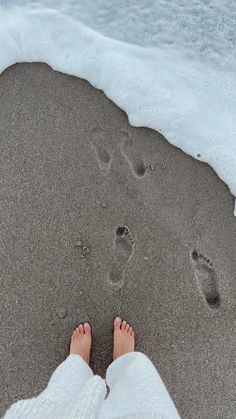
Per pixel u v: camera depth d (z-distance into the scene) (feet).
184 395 7.57
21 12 8.62
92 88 8.27
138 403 5.20
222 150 8.09
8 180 7.98
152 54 8.45
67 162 8.03
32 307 7.73
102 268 7.80
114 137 8.12
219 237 7.90
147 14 8.59
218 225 7.92
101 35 8.54
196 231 7.90
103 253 7.82
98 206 7.93
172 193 7.98
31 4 8.64
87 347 7.52
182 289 7.77
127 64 8.34
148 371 6.04
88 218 7.90
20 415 5.05
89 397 5.08
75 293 7.76
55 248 7.84
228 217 7.95
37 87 8.26
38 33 8.46
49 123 8.14
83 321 7.72
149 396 5.35
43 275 7.79
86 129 8.13
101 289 7.77
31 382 7.55
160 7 8.59
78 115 8.17
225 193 8.00
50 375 7.57
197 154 8.09
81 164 8.02
